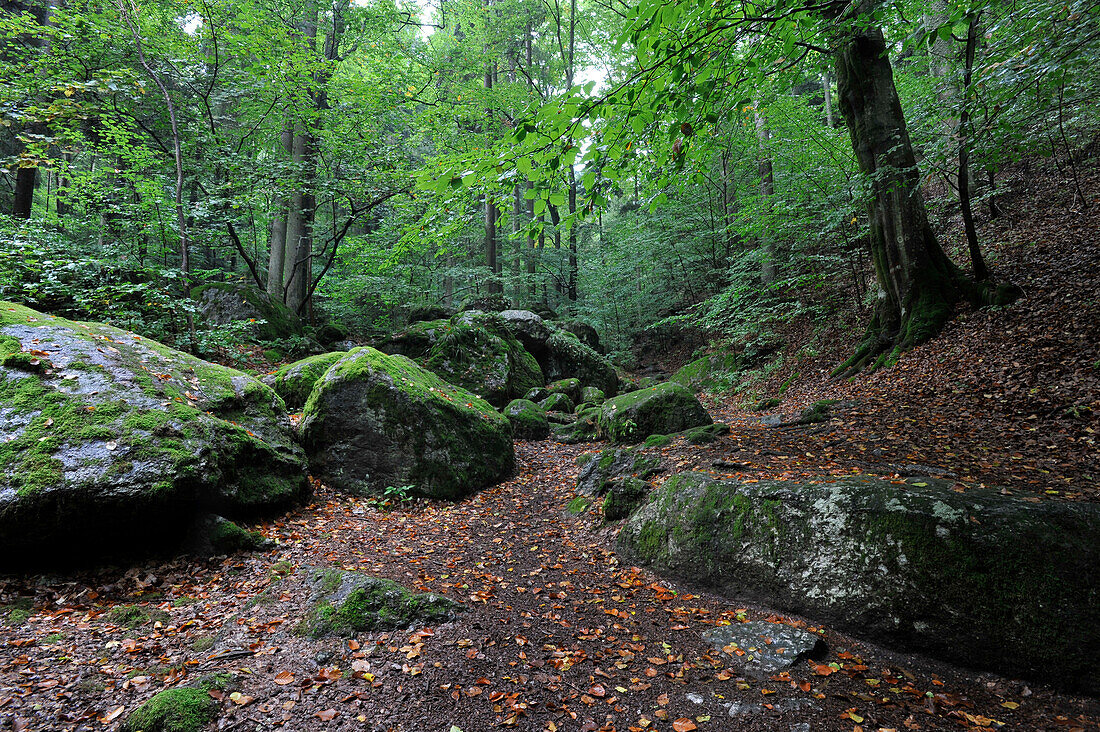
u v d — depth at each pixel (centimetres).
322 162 1309
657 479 561
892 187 820
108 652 289
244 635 313
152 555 410
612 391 1459
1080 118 885
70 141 938
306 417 646
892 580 318
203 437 463
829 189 1137
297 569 414
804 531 368
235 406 566
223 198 1013
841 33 631
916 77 1298
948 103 739
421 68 1414
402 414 655
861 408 695
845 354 1062
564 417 1077
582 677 291
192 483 421
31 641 291
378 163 1173
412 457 642
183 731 221
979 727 238
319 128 1202
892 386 755
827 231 1179
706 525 424
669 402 799
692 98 334
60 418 414
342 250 1420
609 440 855
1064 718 240
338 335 1326
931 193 1398
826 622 335
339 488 616
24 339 471
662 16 280
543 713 258
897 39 580
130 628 318
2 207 1187
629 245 1855
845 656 304
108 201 983
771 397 1084
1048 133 976
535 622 355
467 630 330
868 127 855
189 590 377
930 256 864
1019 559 289
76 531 374
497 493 689
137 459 406
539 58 2566
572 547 509
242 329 1061
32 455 382
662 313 2059
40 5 1048
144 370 510
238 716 237
